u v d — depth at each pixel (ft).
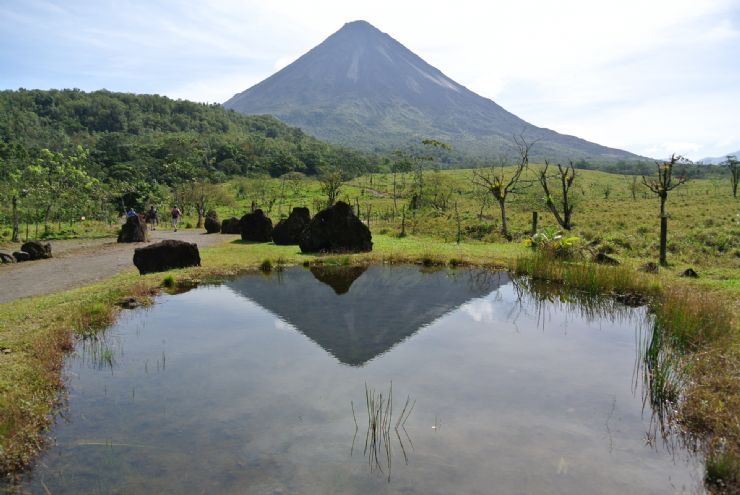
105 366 27.45
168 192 201.98
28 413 20.85
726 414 20.12
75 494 16.21
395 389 24.22
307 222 81.92
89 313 35.91
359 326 35.19
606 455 18.47
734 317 32.22
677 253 65.26
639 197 207.00
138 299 41.88
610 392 23.97
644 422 20.98
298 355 29.09
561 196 150.41
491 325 35.78
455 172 330.75
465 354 29.40
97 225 117.29
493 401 22.88
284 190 266.36
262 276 54.54
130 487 16.52
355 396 23.39
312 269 58.65
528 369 26.99
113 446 19.06
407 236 94.73
